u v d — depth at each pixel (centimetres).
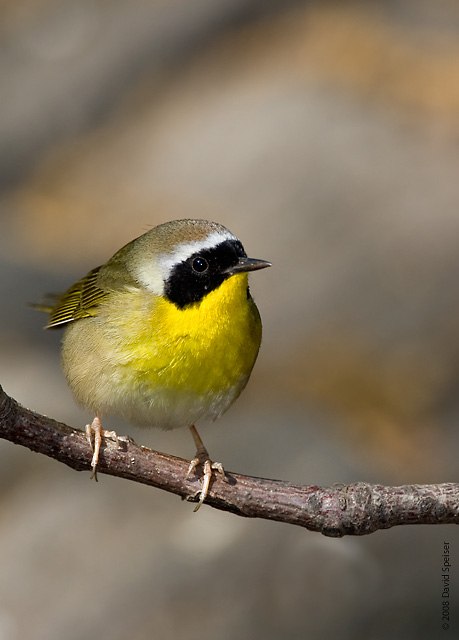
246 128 2005
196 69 2286
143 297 751
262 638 908
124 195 2008
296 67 2158
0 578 1005
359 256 1694
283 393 1477
